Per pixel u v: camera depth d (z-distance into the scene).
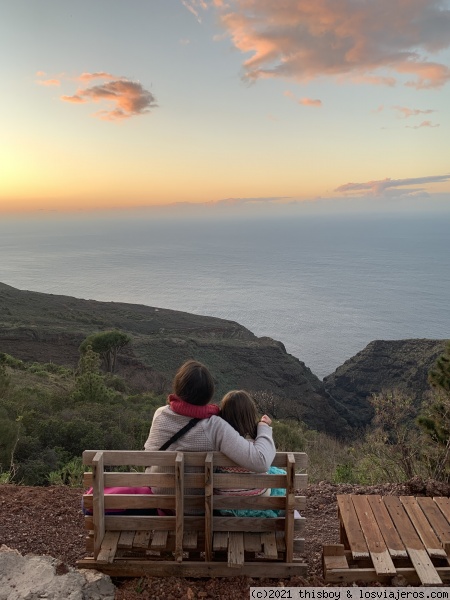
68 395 22.56
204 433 3.32
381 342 95.50
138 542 3.20
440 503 3.97
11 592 2.91
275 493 3.59
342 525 3.84
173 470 3.44
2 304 108.12
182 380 3.40
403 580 3.14
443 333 185.88
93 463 3.17
